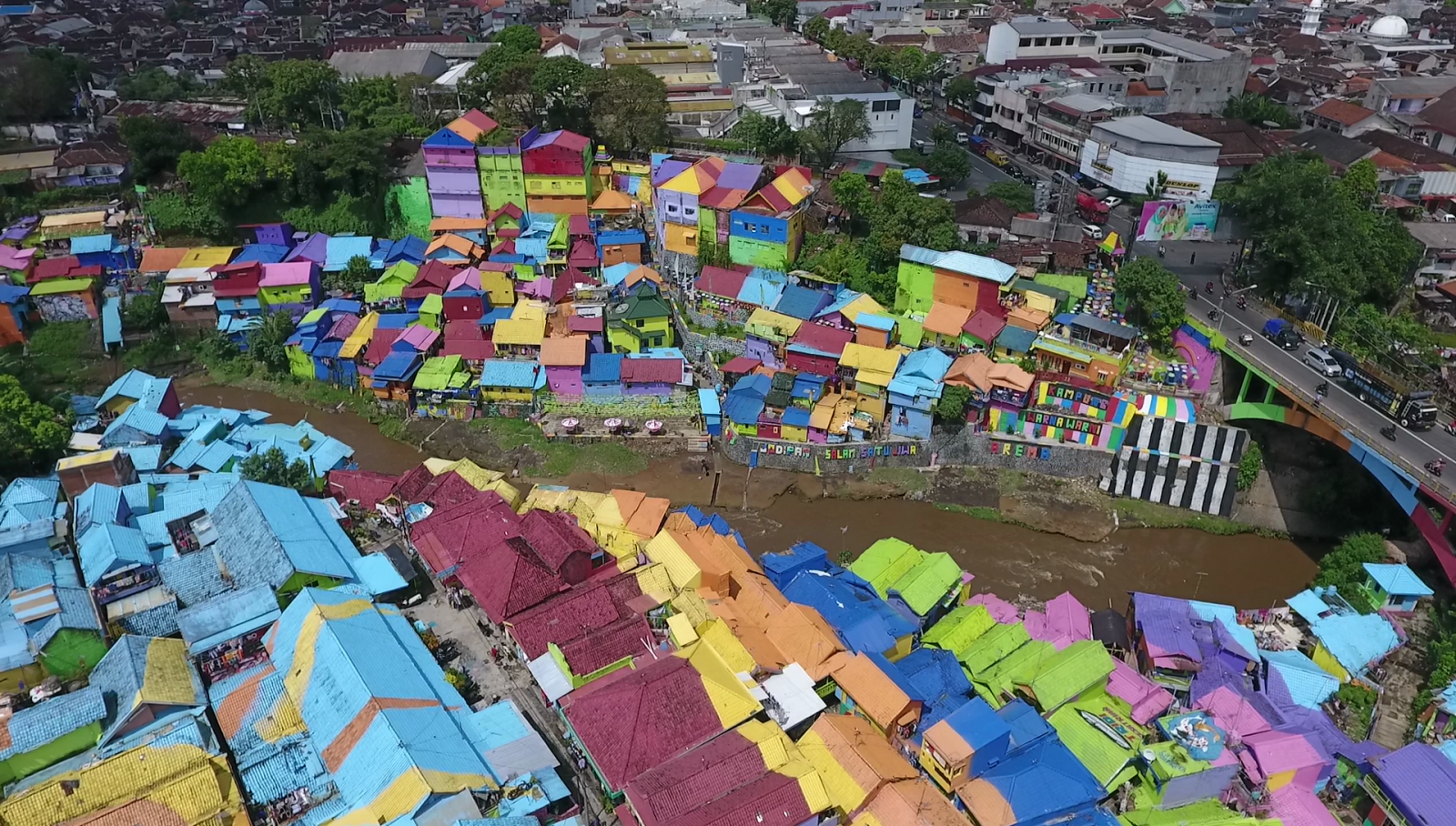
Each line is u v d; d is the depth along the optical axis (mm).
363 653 45281
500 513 57625
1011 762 42656
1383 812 41375
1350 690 50188
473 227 100000
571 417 78812
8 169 106562
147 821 37469
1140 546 68188
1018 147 127625
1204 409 74250
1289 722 46344
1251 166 101500
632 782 40125
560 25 178375
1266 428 71500
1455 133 117375
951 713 44750
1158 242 94500
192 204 103062
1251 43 178750
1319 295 76750
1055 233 91250
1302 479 69688
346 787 40094
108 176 108250
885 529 68562
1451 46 176125
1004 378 72750
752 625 51625
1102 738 44281
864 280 87625
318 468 65688
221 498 60125
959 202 96000
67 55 136750
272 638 47781
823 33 173750
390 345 83000
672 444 76188
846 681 46688
